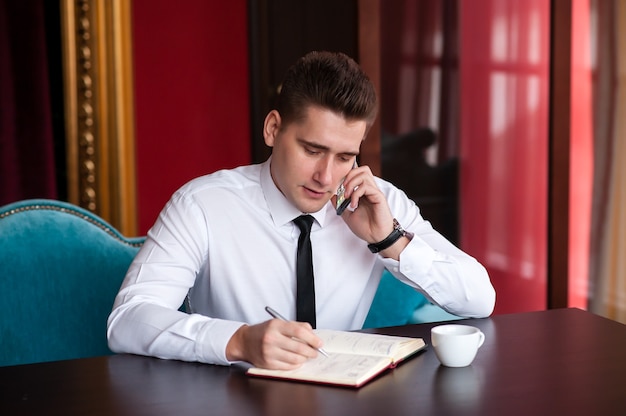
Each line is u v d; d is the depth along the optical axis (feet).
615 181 10.32
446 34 9.50
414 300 7.18
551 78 9.87
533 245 10.21
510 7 9.73
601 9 10.04
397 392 4.04
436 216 9.75
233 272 5.96
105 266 6.63
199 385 4.18
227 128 11.25
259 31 10.87
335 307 6.19
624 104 10.23
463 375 4.31
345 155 5.26
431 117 9.55
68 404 3.93
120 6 10.34
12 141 10.10
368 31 9.12
